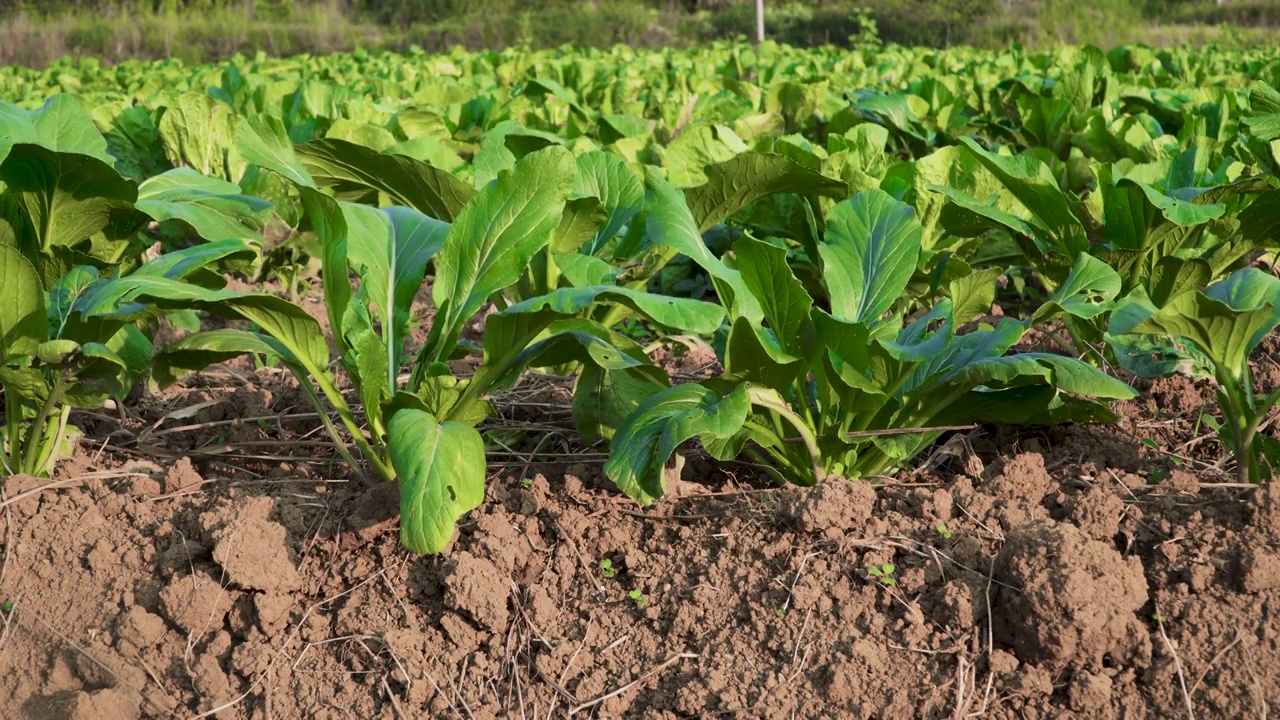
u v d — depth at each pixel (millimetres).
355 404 3865
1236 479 3113
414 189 3943
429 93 7656
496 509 3088
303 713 2693
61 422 3305
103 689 2727
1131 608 2600
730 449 3008
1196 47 20609
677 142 4492
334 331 3070
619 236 4043
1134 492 3082
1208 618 2629
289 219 4988
